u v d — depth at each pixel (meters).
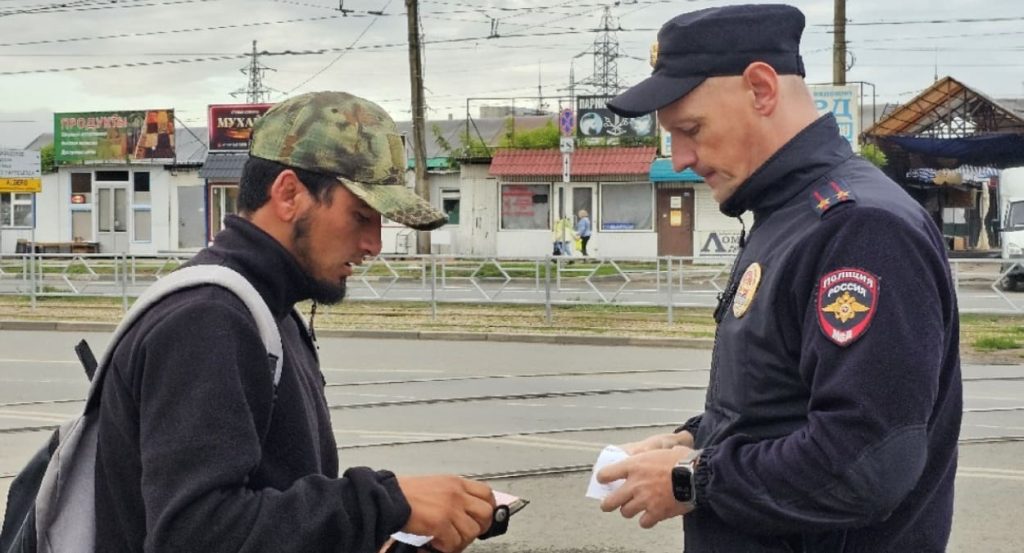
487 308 20.03
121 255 21.50
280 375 2.17
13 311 20.30
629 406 10.10
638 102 2.42
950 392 2.30
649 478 2.30
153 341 2.02
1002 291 19.12
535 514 6.43
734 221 34.03
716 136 2.39
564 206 35.44
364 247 2.29
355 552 2.01
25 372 12.76
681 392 10.95
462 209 36.38
